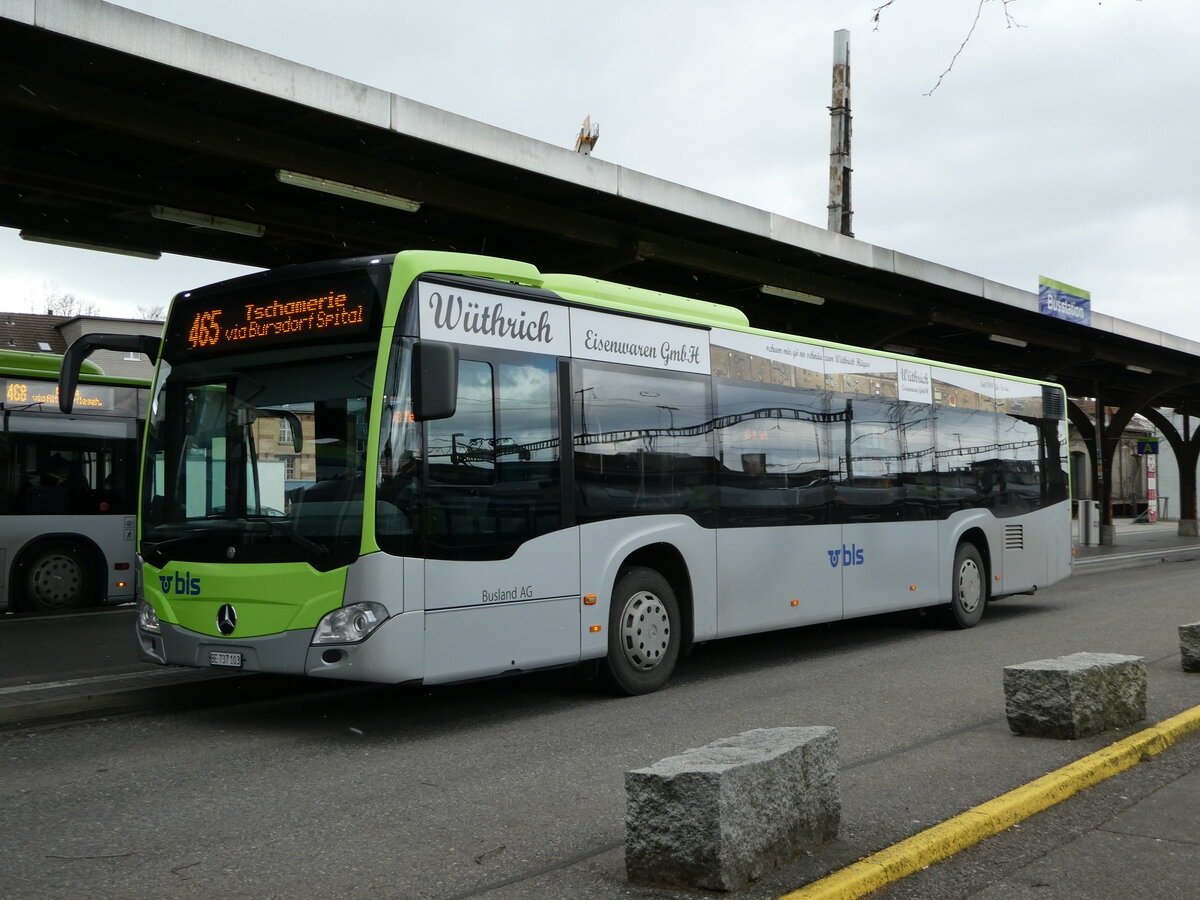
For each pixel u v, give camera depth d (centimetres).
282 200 1338
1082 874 467
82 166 1180
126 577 1619
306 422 761
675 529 943
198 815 564
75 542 1582
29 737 767
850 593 1158
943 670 1016
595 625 864
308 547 736
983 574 1408
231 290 815
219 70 997
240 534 767
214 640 772
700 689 944
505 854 492
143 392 1664
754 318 2048
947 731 736
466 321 786
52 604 1556
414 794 603
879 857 463
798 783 471
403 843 512
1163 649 1116
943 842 489
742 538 1017
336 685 984
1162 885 454
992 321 2214
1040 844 508
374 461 725
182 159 1172
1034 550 1519
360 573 720
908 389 1289
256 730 790
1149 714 772
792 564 1077
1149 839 514
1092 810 562
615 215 1455
